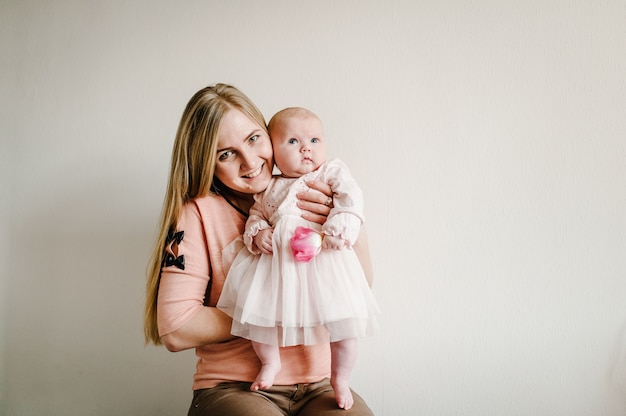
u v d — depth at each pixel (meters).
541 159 1.57
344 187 1.16
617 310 1.51
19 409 1.72
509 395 1.53
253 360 1.20
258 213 1.23
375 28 1.67
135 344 1.69
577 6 1.59
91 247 1.72
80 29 1.78
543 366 1.52
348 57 1.67
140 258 1.70
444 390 1.55
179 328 1.15
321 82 1.67
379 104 1.64
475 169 1.59
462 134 1.60
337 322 1.08
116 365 1.69
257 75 1.69
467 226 1.58
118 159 1.73
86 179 1.74
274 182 1.25
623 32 1.57
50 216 1.74
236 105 1.22
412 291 1.58
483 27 1.62
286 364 1.20
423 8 1.65
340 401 1.11
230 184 1.23
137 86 1.74
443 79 1.62
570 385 1.51
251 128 1.21
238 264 1.18
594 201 1.54
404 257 1.59
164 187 1.71
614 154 1.55
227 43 1.72
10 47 1.80
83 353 1.70
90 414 1.69
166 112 1.72
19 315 1.74
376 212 1.61
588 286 1.52
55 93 1.77
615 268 1.52
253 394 1.13
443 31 1.64
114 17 1.77
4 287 1.75
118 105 1.75
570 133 1.56
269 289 1.12
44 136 1.76
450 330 1.56
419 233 1.59
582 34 1.58
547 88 1.58
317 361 1.22
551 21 1.60
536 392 1.52
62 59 1.78
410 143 1.62
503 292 1.55
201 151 1.21
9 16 1.80
